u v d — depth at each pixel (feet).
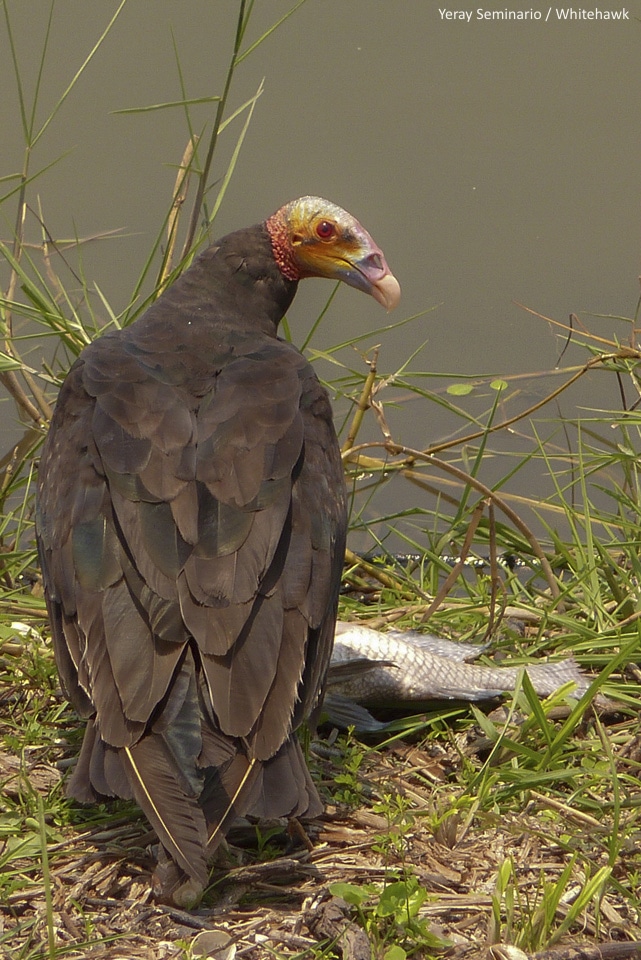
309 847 23.71
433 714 28.30
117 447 23.43
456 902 22.30
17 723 27.68
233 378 25.14
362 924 21.27
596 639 30.89
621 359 37.63
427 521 41.16
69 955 20.67
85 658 21.98
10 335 37.19
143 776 20.65
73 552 22.75
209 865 22.82
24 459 36.52
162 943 21.03
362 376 37.65
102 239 48.73
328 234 31.96
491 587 32.91
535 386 44.96
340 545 24.64
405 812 24.73
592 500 41.75
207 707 21.15
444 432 43.80
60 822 24.25
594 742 27.04
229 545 22.12
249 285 31.76
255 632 21.72
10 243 45.96
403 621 32.83
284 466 23.45
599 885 21.53
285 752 21.56
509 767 26.21
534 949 21.02
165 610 21.54
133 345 26.89
